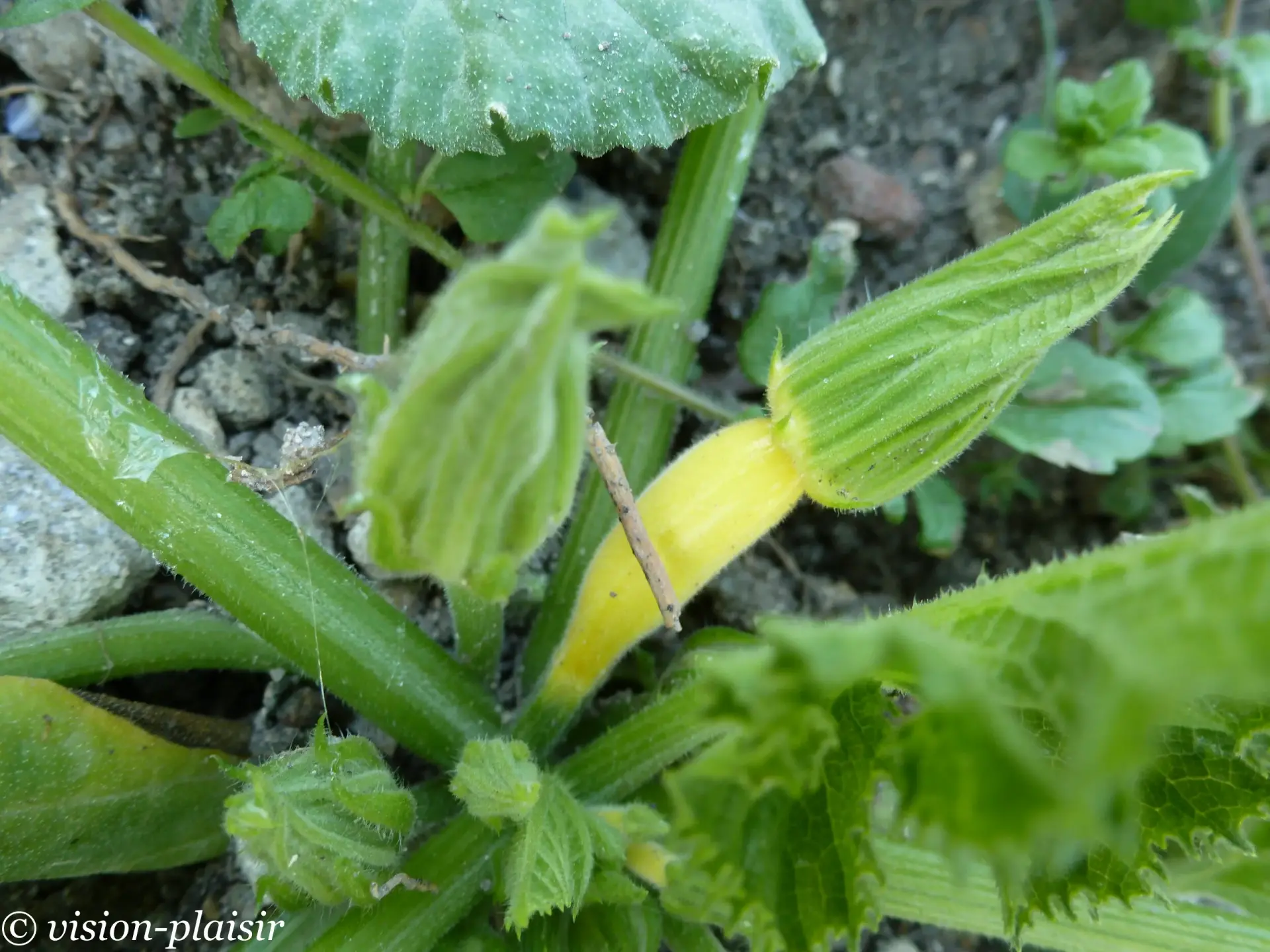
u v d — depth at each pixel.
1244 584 0.06
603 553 0.13
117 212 0.15
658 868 0.12
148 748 0.12
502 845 0.12
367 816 0.10
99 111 0.15
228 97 0.14
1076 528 0.20
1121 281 0.10
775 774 0.08
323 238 0.17
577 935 0.12
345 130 0.16
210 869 0.14
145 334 0.16
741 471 0.12
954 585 0.19
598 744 0.13
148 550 0.12
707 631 0.15
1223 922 0.13
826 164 0.19
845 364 0.11
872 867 0.09
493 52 0.12
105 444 0.11
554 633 0.15
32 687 0.11
